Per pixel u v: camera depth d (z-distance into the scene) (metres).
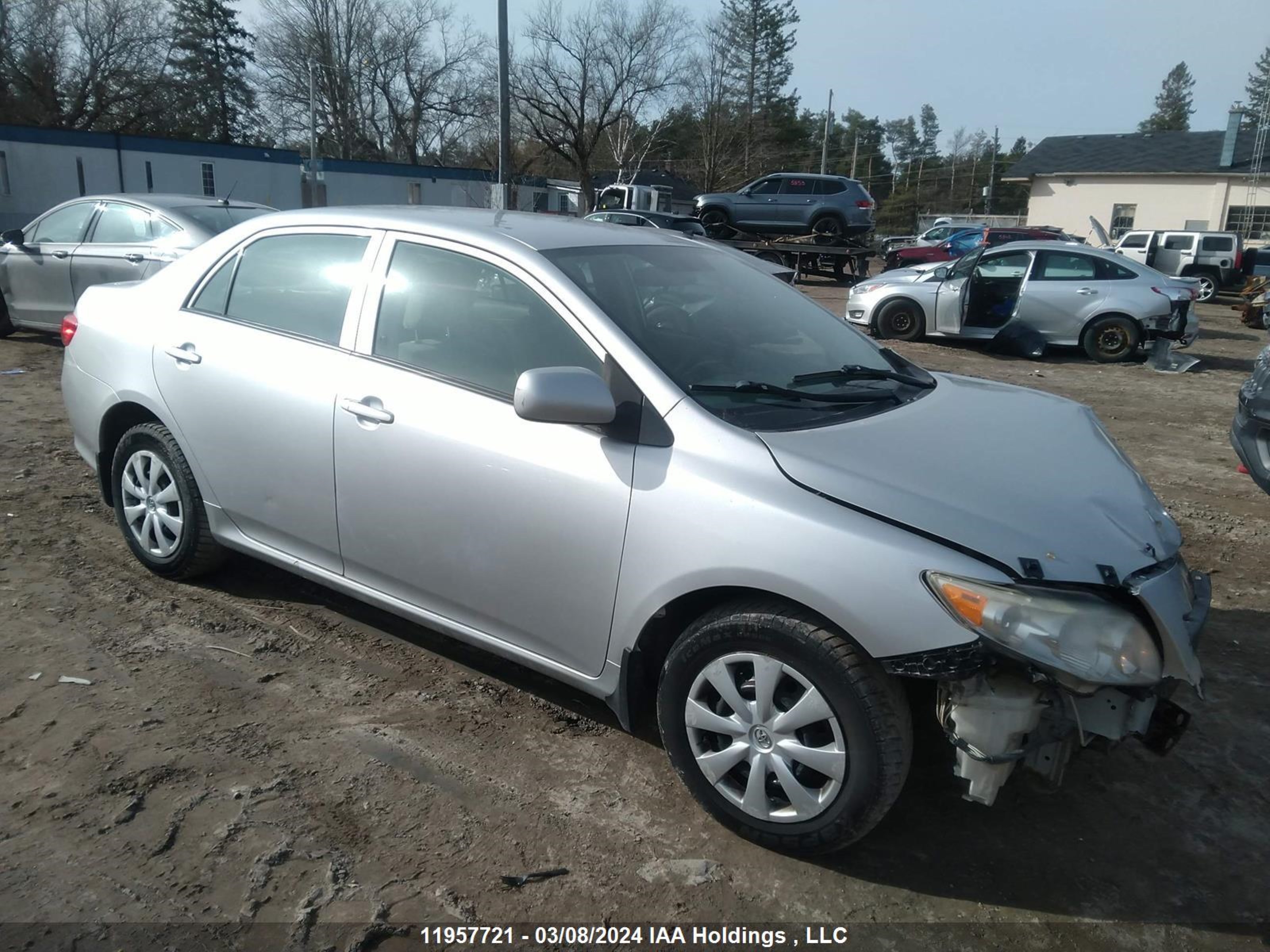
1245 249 28.72
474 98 55.03
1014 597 2.45
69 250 9.30
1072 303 13.51
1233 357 15.18
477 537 3.24
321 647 3.99
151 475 4.37
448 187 43.09
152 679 3.66
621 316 3.15
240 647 3.95
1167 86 100.25
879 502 2.62
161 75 55.12
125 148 33.44
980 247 14.77
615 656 3.03
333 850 2.78
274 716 3.46
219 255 4.18
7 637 3.92
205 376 3.99
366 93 58.69
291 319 3.83
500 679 3.80
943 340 15.65
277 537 3.91
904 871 2.84
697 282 3.70
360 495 3.53
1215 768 3.45
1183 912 2.73
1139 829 3.09
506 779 3.16
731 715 2.86
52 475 6.02
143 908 2.54
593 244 3.59
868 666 2.59
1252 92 82.62
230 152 36.03
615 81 44.59
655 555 2.85
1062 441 3.24
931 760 3.39
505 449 3.13
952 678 2.46
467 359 3.33
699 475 2.80
